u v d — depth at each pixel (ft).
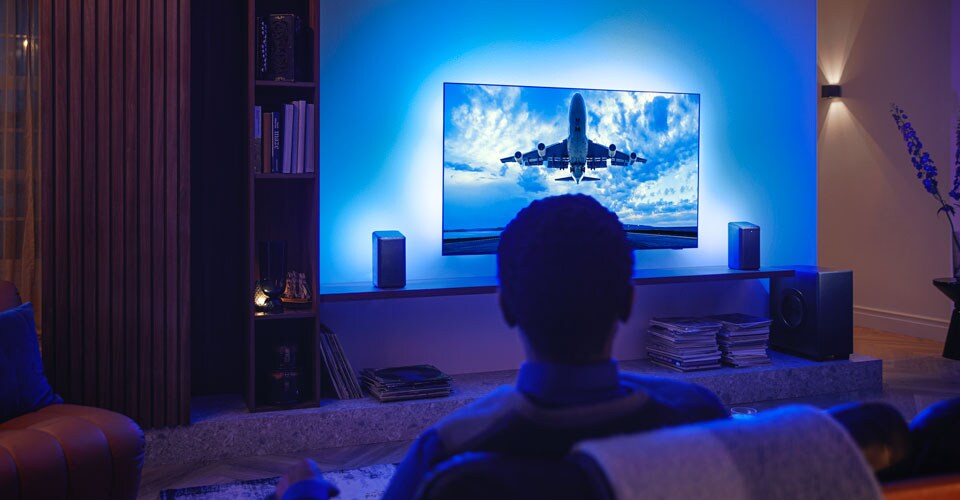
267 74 11.91
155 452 11.18
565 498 2.34
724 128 16.12
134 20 10.80
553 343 2.78
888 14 21.12
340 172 13.53
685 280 14.16
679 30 15.64
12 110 18.33
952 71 19.44
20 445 7.81
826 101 23.24
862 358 15.52
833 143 23.00
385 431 12.17
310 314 11.99
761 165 16.46
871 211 21.86
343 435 11.98
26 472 7.64
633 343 15.65
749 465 2.37
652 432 2.45
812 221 16.88
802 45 16.63
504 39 14.42
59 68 10.59
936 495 3.03
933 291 20.25
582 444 2.39
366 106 13.62
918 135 20.38
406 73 13.83
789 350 15.83
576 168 14.71
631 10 15.26
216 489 10.16
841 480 2.47
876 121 21.58
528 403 2.66
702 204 16.05
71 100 10.64
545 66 14.70
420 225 14.03
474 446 2.69
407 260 13.99
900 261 21.08
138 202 10.94
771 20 16.37
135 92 10.85
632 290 2.90
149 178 10.95
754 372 14.48
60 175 10.64
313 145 11.93
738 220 16.33
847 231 22.63
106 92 10.75
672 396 3.16
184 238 11.12
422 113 13.94
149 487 10.27
